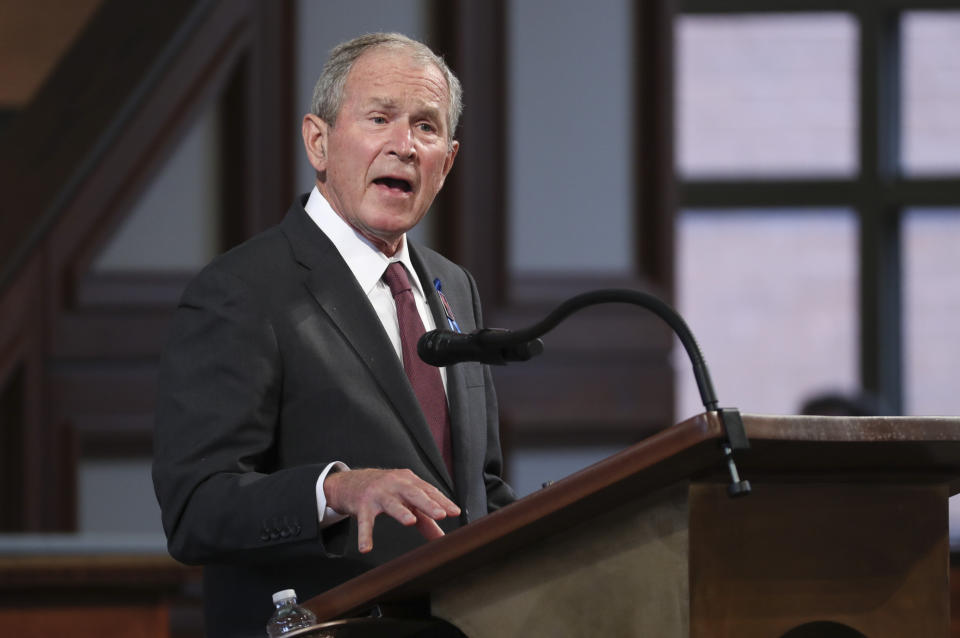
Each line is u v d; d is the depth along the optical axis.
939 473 5.27
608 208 19.14
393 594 4.85
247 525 5.73
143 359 16.94
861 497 5.12
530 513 4.41
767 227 25.34
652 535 4.63
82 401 16.64
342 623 4.78
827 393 14.61
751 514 4.82
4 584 9.70
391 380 6.73
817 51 25.30
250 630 6.41
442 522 6.73
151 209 17.16
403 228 7.09
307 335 6.65
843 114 25.31
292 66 17.69
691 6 25.28
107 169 16.84
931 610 5.21
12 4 17.91
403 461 6.60
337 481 5.57
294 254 6.95
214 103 17.44
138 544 10.76
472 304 7.88
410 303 7.21
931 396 25.23
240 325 6.53
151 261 17.14
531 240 18.83
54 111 16.88
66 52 17.09
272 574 6.45
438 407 7.04
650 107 19.25
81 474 16.72
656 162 19.19
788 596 4.88
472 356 5.41
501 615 4.82
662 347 19.11
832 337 25.33
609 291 4.89
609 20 19.22
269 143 17.61
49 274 16.52
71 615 9.93
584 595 4.70
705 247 25.34
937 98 25.31
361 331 6.79
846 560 5.04
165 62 17.09
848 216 25.33
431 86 7.16
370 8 18.16
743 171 25.31
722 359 25.27
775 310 25.31
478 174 18.56
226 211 17.44
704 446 4.25
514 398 18.59
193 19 17.20
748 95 25.33
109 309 16.78
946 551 5.27
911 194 25.09
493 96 18.67
